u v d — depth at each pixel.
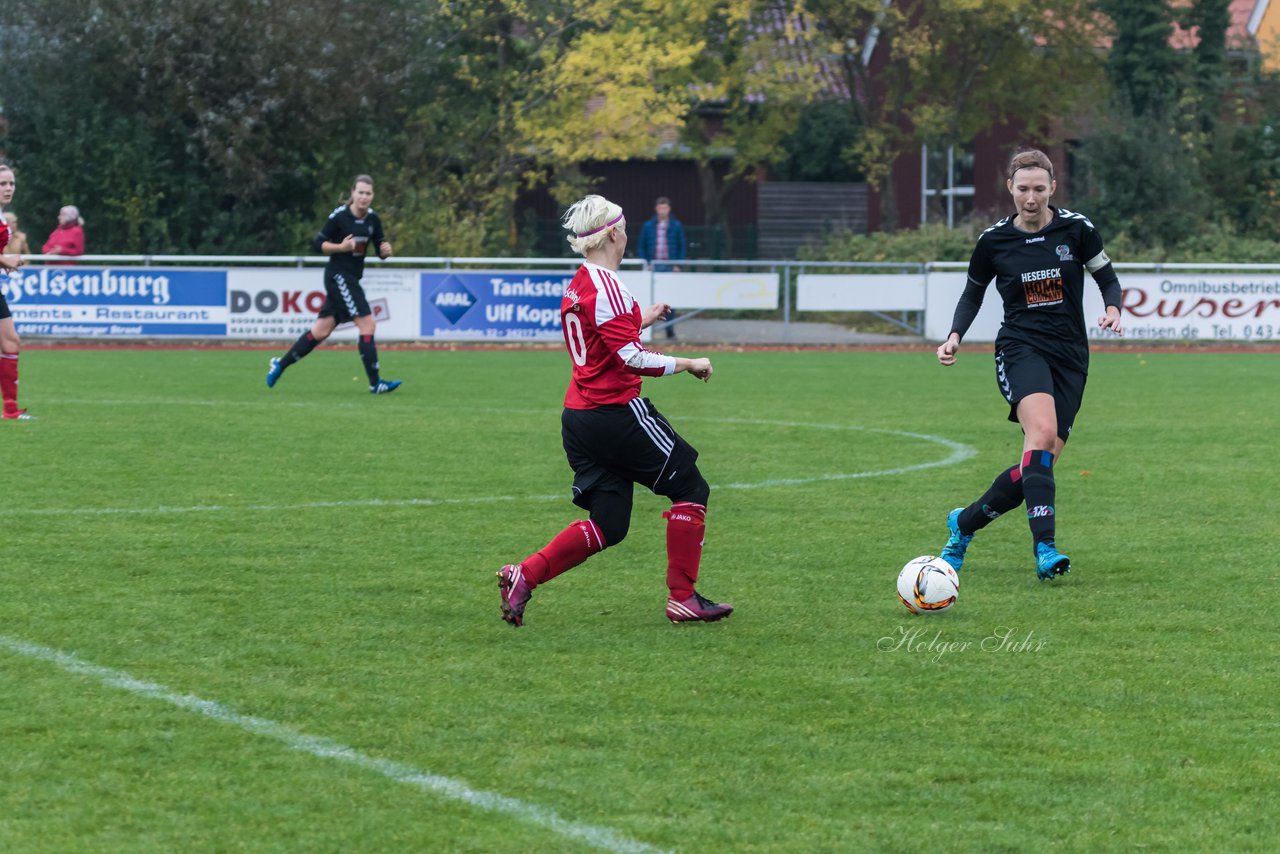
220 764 16.70
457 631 22.64
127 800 15.67
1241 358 81.62
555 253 117.00
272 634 22.33
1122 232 106.75
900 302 89.88
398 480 37.38
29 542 29.16
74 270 84.81
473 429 48.06
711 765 16.72
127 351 81.75
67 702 18.84
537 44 111.69
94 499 34.12
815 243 130.12
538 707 18.80
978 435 47.69
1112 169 110.06
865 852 14.45
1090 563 27.97
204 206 102.81
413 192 102.75
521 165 115.06
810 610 24.14
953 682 19.98
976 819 15.27
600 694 19.36
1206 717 18.56
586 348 22.50
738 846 14.55
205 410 53.22
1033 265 26.41
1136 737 17.78
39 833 14.82
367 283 86.44
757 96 122.50
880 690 19.61
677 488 23.00
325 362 75.75
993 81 114.81
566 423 22.95
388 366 73.75
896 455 42.91
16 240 84.31
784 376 70.50
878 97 123.06
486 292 87.12
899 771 16.59
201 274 85.62
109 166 99.94
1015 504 26.56
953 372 73.06
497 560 27.92
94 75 101.06
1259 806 15.67
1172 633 22.70
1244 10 130.88
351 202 58.78
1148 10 111.00
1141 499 35.25
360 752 17.11
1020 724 18.23
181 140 102.44
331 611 23.83
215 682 19.81
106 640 21.86
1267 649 21.77
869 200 135.00
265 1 99.31
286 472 38.50
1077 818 15.31
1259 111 117.12
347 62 100.81
